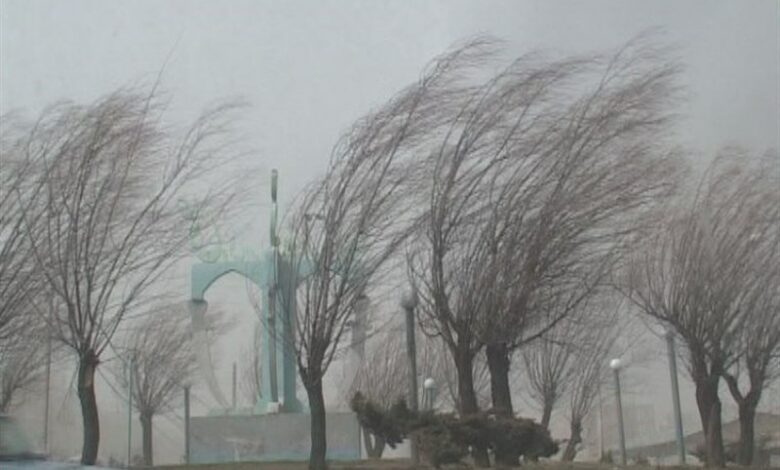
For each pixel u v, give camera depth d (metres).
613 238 22.64
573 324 30.17
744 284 27.98
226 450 40.53
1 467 9.27
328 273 21.72
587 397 43.22
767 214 27.80
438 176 21.81
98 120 23.34
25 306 26.34
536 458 22.52
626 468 23.75
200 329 47.81
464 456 20.77
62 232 23.06
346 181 21.75
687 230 27.69
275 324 34.19
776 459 34.47
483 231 21.94
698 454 32.16
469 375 22.06
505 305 21.84
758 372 30.45
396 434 21.55
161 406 47.53
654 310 28.27
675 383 28.81
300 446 40.22
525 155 21.88
